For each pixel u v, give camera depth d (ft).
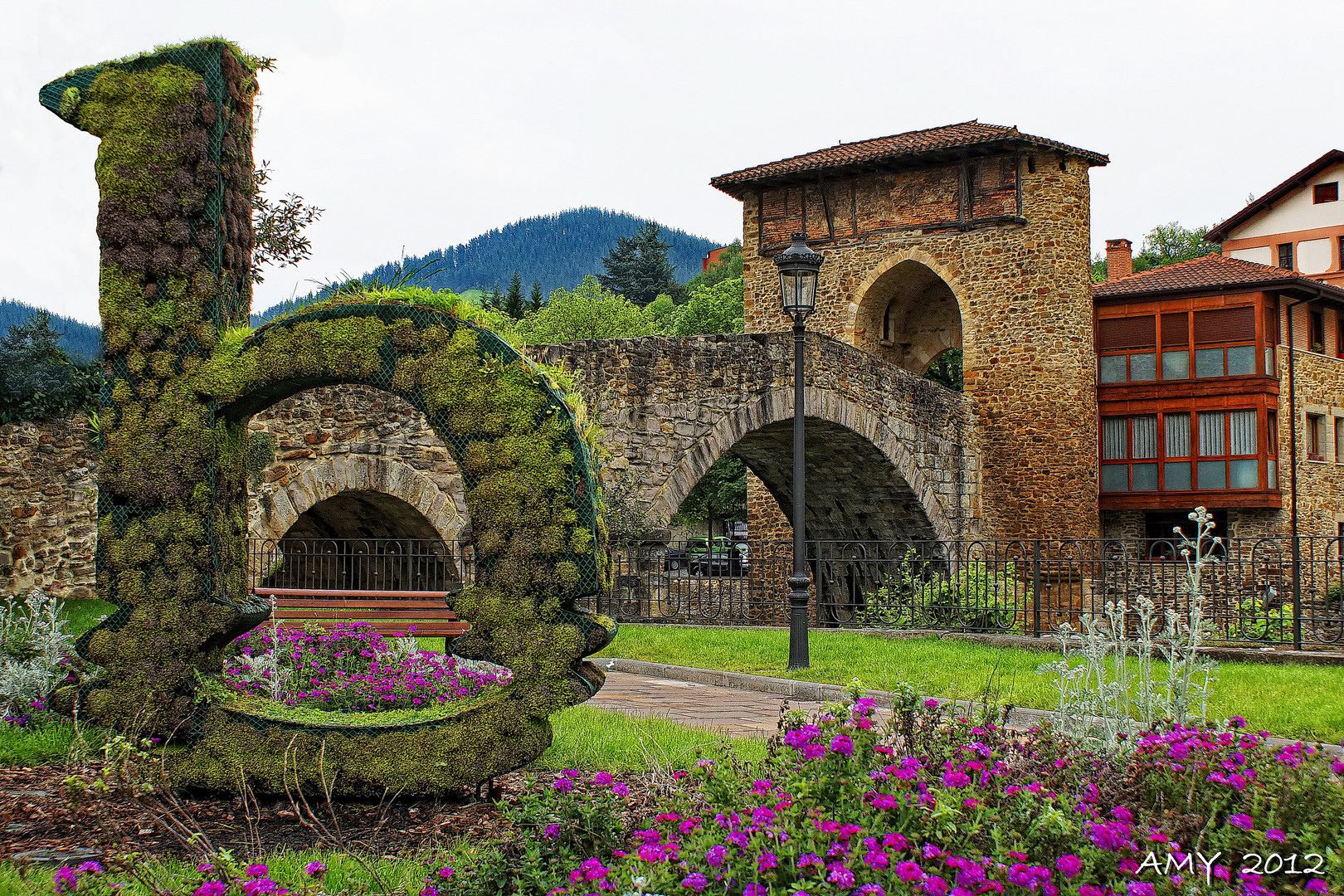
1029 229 86.22
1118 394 89.92
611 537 52.26
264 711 18.35
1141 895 10.46
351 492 50.44
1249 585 42.96
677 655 40.04
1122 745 16.78
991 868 10.91
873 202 91.35
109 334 19.60
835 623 52.49
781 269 39.47
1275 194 131.13
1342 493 96.94
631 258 258.57
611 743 22.02
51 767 19.84
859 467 75.77
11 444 48.78
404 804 18.29
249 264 21.36
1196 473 87.51
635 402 55.47
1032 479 86.07
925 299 98.53
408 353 18.65
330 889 13.62
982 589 48.42
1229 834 12.25
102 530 19.31
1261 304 86.38
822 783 12.59
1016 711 27.17
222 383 19.19
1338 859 11.08
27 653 25.32
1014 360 86.69
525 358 18.51
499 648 17.90
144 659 18.79
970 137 84.64
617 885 11.30
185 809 17.78
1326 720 25.00
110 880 12.74
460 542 49.96
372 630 32.37
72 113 20.10
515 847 13.46
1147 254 194.29
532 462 18.06
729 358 59.67
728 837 11.28
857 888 10.35
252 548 46.44
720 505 136.77
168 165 19.84
